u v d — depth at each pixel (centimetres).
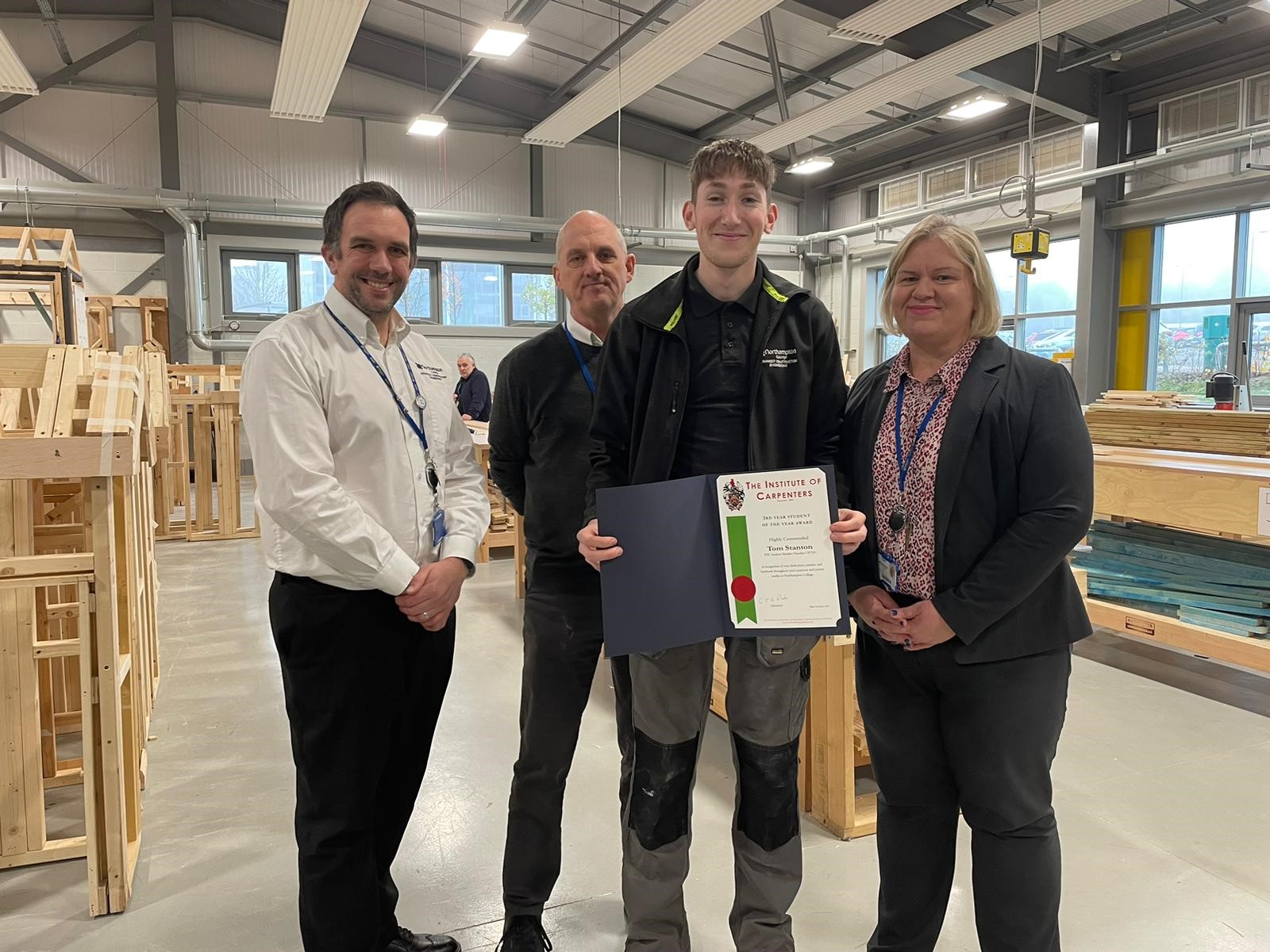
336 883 144
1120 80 896
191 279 995
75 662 300
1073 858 210
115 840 191
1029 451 131
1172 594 329
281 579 148
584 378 173
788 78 991
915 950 152
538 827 171
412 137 1116
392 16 1009
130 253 1016
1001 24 646
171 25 989
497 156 1162
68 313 499
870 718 149
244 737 296
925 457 137
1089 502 129
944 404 137
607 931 183
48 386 192
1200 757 270
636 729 151
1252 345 821
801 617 132
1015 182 970
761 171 133
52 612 257
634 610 135
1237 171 812
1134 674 353
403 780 164
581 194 1215
